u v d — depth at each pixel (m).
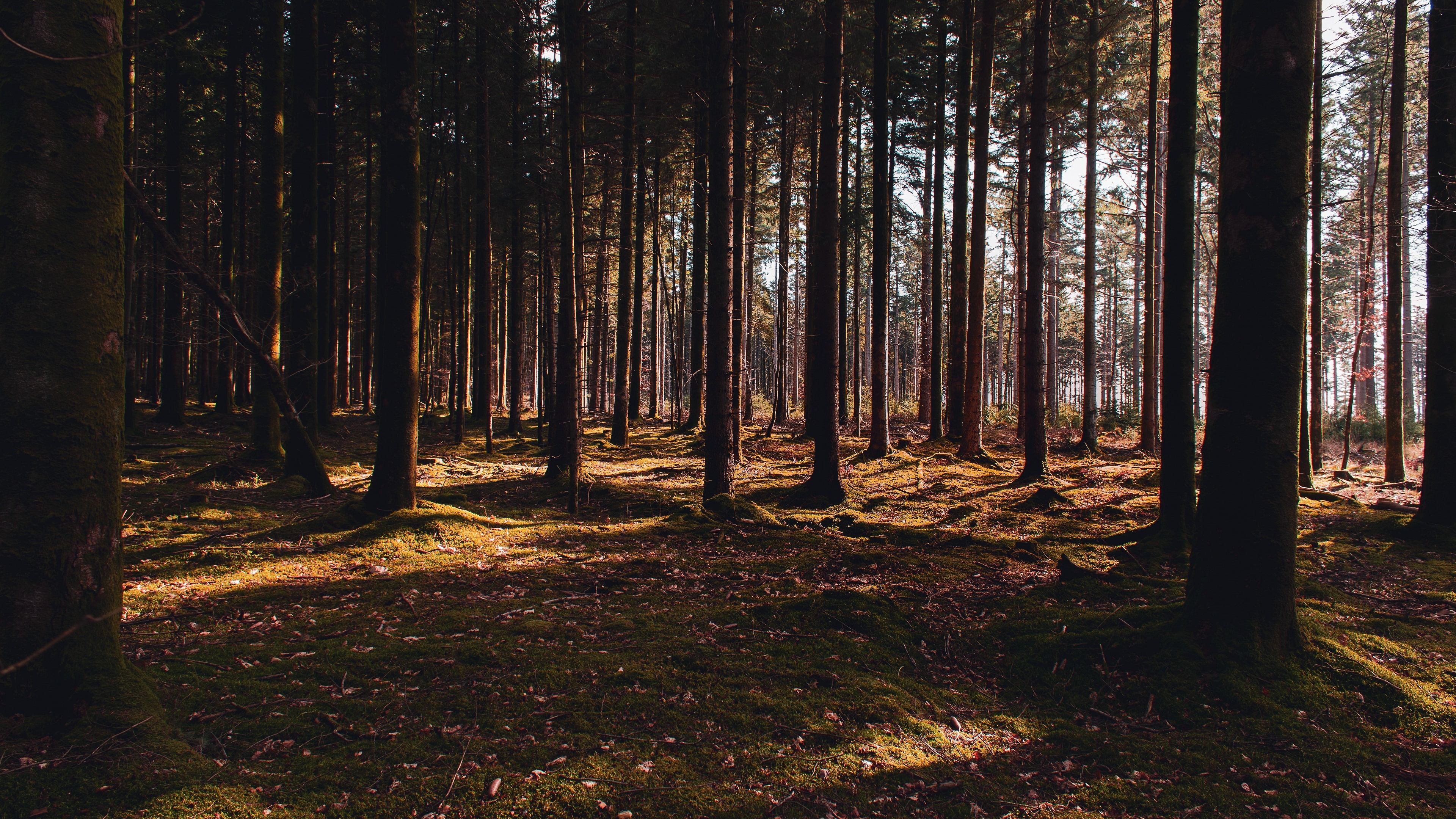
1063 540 8.78
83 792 2.64
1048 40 14.38
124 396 3.32
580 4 11.61
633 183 17.86
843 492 11.51
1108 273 35.59
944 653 4.96
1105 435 24.36
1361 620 5.53
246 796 2.83
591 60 16.14
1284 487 4.36
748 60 15.93
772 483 13.22
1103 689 4.33
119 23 3.24
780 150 24.78
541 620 5.37
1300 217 4.33
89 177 3.06
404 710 3.74
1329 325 27.05
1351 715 3.91
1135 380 30.38
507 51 17.95
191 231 24.86
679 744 3.46
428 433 22.03
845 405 24.88
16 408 2.92
